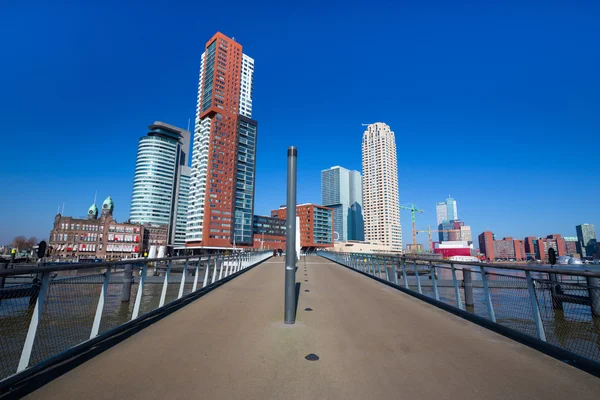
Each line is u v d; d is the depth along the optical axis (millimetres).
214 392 3098
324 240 148250
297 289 10609
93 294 4484
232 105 120875
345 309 7262
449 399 2998
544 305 4453
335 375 3529
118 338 4816
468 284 14430
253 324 5793
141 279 5824
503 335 5145
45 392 3047
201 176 114688
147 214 156875
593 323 3838
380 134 171625
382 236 164250
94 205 146250
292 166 6461
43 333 3844
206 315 6523
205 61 126375
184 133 185125
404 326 5719
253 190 125812
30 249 97000
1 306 3344
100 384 3240
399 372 3625
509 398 3027
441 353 4273
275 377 3465
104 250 100438
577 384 3334
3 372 3402
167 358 4012
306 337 4980
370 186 171625
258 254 27469
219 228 110438
